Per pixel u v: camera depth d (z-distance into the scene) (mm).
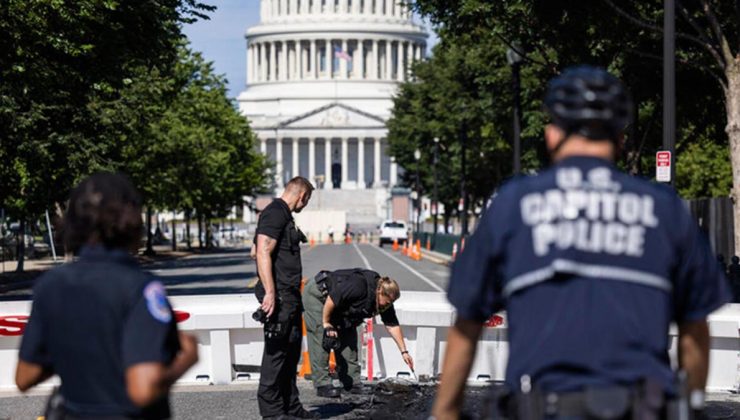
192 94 74938
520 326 4977
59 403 5527
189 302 16594
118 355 5434
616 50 32062
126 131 42031
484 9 30359
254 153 117812
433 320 16609
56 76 33188
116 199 5660
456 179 86500
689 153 68938
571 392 4828
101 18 32281
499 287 5164
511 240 5035
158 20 34938
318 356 14648
